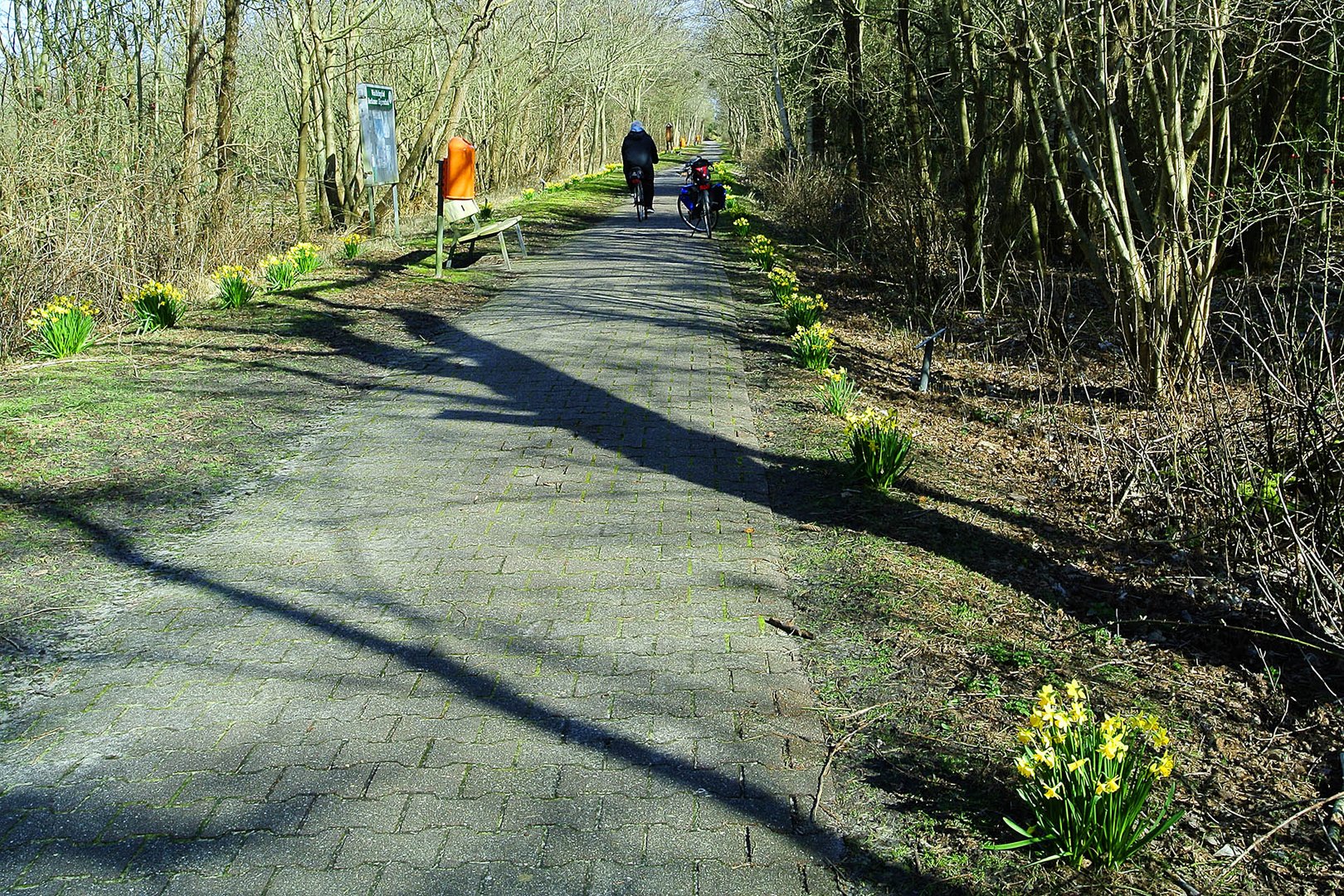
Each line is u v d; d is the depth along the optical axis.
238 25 12.22
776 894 2.44
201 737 3.04
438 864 2.51
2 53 10.28
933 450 6.48
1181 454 5.63
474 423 6.42
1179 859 2.66
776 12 21.19
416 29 21.89
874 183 14.23
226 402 6.74
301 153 15.73
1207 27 7.09
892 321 11.36
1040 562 4.72
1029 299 11.62
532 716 3.17
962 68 12.16
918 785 2.88
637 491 5.22
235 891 2.41
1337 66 9.98
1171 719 3.39
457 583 4.11
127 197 9.48
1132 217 9.99
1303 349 5.07
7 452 5.47
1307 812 2.89
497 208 23.73
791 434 6.29
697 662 3.51
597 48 41.00
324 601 3.94
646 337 9.23
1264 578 4.24
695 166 18.98
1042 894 2.47
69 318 7.71
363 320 9.72
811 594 4.07
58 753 2.95
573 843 2.59
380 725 3.11
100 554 4.32
